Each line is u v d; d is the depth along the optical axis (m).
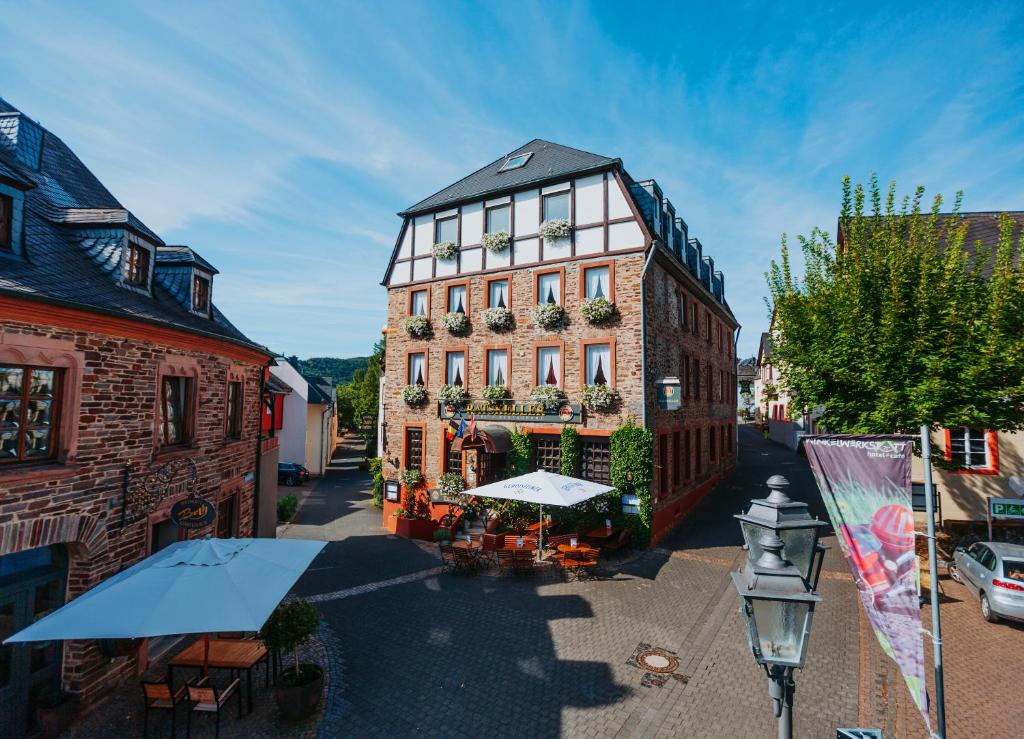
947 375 10.12
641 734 6.70
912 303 10.55
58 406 7.10
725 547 14.66
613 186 15.52
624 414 14.80
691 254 21.69
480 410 17.00
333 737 6.64
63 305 6.81
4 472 6.27
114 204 12.92
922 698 4.54
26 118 10.54
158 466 8.77
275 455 15.95
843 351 11.02
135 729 6.79
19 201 7.35
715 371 23.83
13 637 5.19
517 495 12.32
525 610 10.58
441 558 14.27
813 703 7.34
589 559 12.39
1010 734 6.64
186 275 11.41
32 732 6.78
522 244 16.88
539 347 16.33
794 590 3.70
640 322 14.79
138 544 8.29
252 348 11.89
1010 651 8.75
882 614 4.78
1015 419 10.05
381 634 9.55
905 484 4.82
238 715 7.07
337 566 13.69
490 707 7.28
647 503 14.42
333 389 45.28
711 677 8.03
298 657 8.65
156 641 9.13
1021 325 9.80
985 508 14.47
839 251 12.43
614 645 9.05
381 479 22.19
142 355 8.45
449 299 18.28
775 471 26.22
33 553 6.99
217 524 11.01
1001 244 10.16
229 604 5.87
